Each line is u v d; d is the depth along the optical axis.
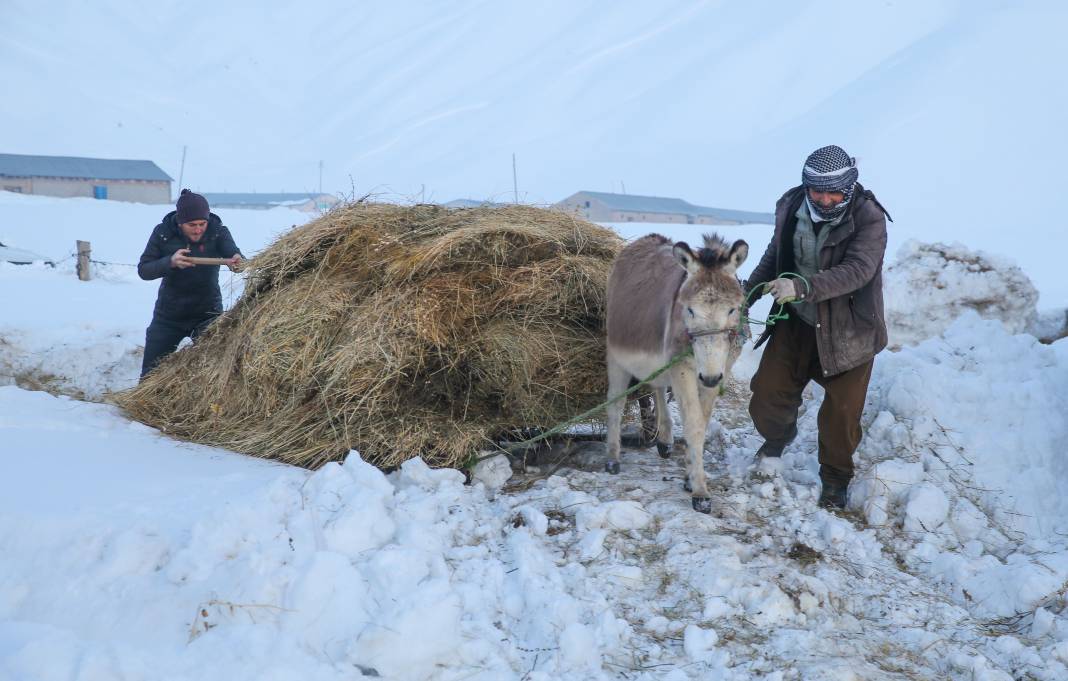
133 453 4.90
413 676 3.08
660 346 4.84
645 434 5.95
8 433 4.89
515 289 5.28
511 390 5.25
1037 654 3.43
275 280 5.54
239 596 3.31
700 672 3.28
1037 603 3.77
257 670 2.98
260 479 4.56
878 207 4.53
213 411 5.44
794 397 5.06
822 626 3.64
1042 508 4.61
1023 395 5.18
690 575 3.90
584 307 5.62
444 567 3.64
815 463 5.30
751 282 5.16
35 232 26.69
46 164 67.88
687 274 4.67
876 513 4.60
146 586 3.41
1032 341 5.79
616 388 5.29
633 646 3.43
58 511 3.81
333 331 5.17
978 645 3.55
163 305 6.43
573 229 6.00
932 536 4.46
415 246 5.45
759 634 3.53
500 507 4.66
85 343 8.26
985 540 4.45
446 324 5.12
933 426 5.12
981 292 9.02
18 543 3.58
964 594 3.99
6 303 12.01
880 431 5.22
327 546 3.75
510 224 5.61
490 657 3.22
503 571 3.86
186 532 3.76
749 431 6.27
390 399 5.11
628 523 4.35
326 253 5.54
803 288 4.29
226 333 5.76
